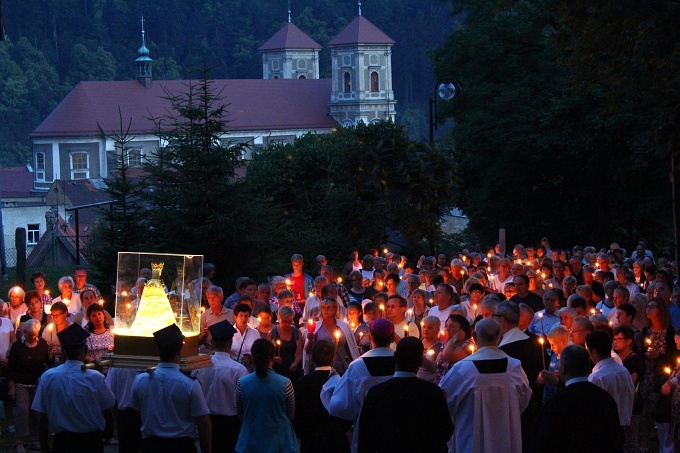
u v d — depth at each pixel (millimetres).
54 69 192375
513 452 8430
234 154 21125
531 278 15391
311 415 9148
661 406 10320
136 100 134750
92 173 132625
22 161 172125
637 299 11602
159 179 21094
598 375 9023
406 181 25469
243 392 8703
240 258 21000
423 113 189375
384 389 7805
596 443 7461
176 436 8539
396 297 12031
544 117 35219
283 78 163875
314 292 14820
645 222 41250
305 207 30609
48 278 31797
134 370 10094
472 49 39062
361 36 150500
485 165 39906
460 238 41719
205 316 12422
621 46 17172
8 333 13000
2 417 14102
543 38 38625
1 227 35312
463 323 10039
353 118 151500
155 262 10102
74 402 8977
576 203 39812
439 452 7844
